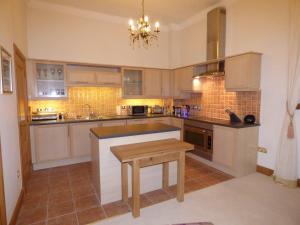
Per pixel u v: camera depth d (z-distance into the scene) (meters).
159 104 5.44
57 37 4.09
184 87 4.79
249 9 3.49
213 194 2.68
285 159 2.94
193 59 4.88
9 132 2.07
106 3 3.95
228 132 3.31
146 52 5.10
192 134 4.17
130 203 2.48
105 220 2.14
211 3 4.02
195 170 3.54
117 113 4.83
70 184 3.00
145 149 2.26
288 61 2.90
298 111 2.87
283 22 3.01
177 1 3.90
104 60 4.59
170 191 2.79
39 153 3.57
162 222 2.11
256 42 3.40
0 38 1.86
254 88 3.29
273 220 2.13
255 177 3.23
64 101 4.26
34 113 3.91
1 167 1.73
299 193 2.70
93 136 2.67
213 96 4.33
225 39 3.96
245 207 2.38
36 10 3.88
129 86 4.85
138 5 4.05
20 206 2.35
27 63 3.65
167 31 5.35
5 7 2.06
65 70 3.97
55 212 2.29
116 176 2.52
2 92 1.84
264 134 3.34
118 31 4.70
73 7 4.13
